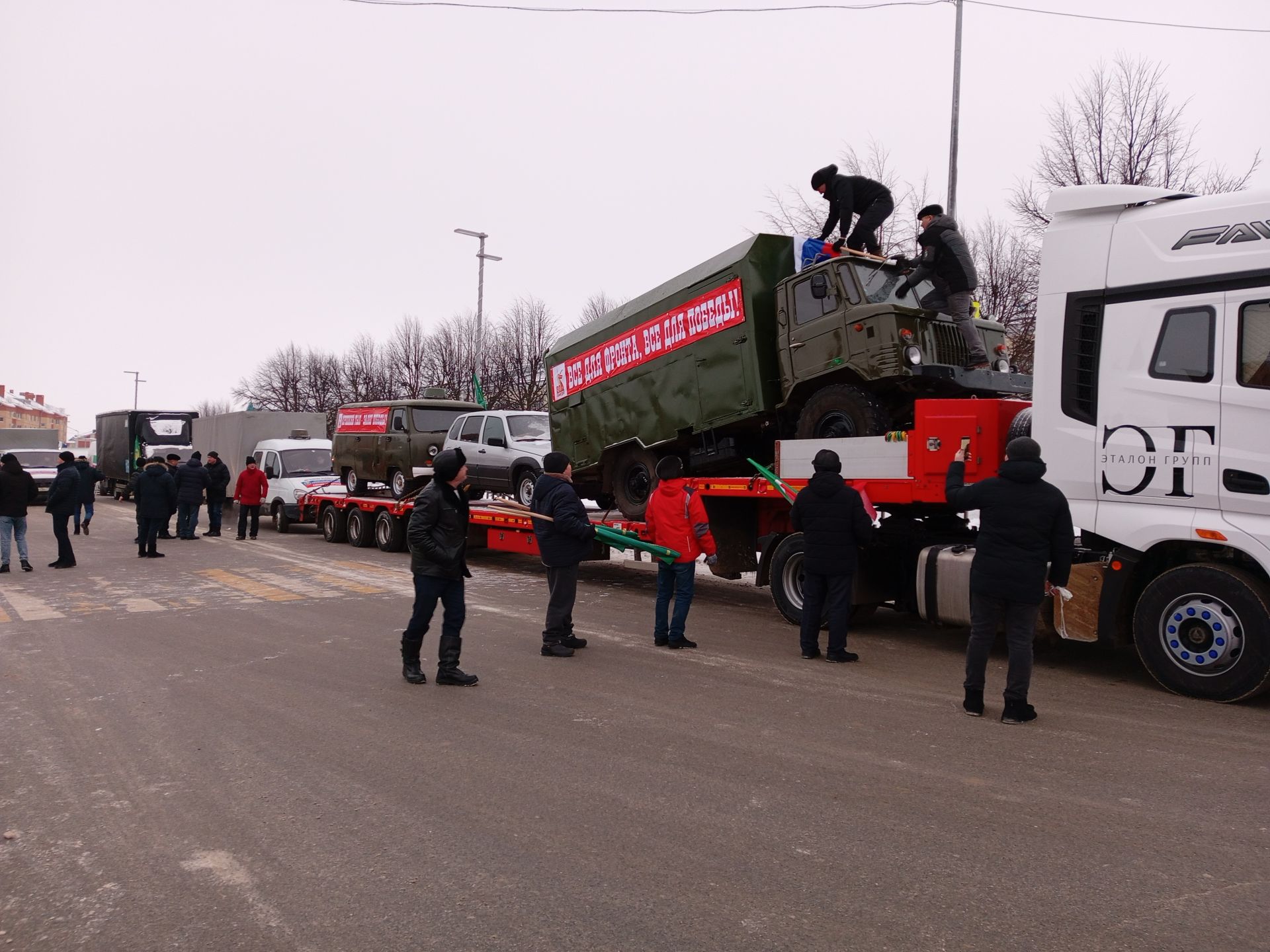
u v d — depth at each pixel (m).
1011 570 5.68
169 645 8.26
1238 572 6.08
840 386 8.62
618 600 11.20
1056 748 5.20
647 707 6.10
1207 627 6.20
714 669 7.29
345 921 3.27
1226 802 4.36
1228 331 6.08
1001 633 8.73
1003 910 3.30
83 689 6.69
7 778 4.82
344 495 18.56
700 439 10.70
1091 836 3.96
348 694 6.50
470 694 6.49
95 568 14.28
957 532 8.48
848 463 8.30
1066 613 6.83
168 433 31.67
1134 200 6.62
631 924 3.22
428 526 6.59
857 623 9.32
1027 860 3.71
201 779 4.77
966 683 5.95
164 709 6.13
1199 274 6.22
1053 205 7.00
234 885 3.56
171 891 3.52
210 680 6.94
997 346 9.23
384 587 12.01
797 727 5.62
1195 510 6.22
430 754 5.12
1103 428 6.66
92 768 4.96
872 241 9.70
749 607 10.67
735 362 9.74
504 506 9.15
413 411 16.95
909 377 8.12
